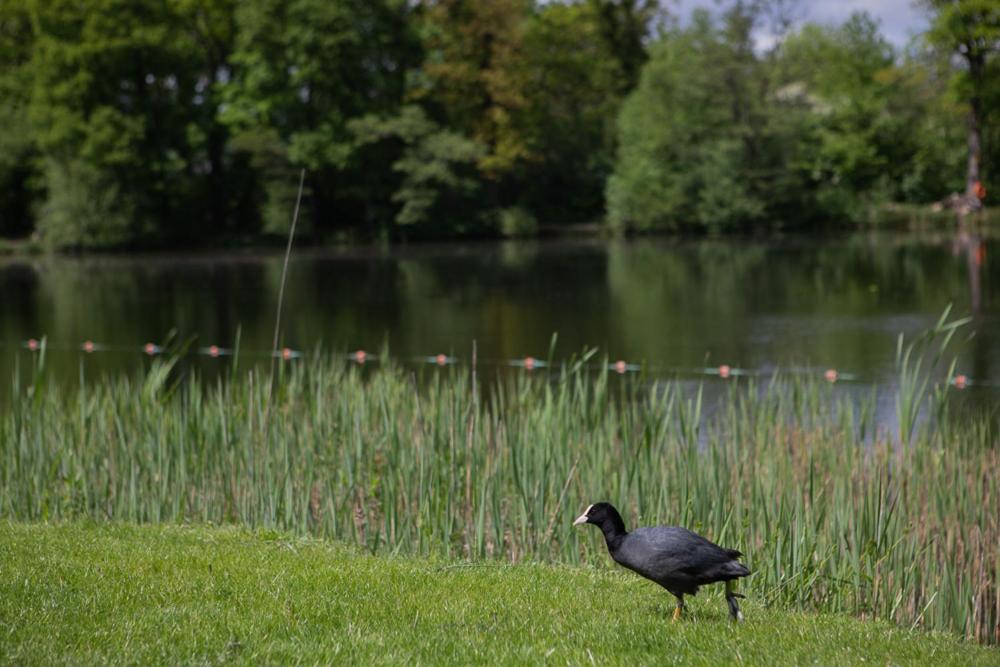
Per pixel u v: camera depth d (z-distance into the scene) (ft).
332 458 41.27
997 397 65.46
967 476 38.19
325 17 220.23
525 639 23.54
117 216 216.33
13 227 245.65
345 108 231.30
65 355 94.63
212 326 112.57
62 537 32.86
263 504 38.29
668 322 105.09
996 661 24.43
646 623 25.16
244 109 234.58
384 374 53.72
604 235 239.91
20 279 168.86
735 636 24.44
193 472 41.16
